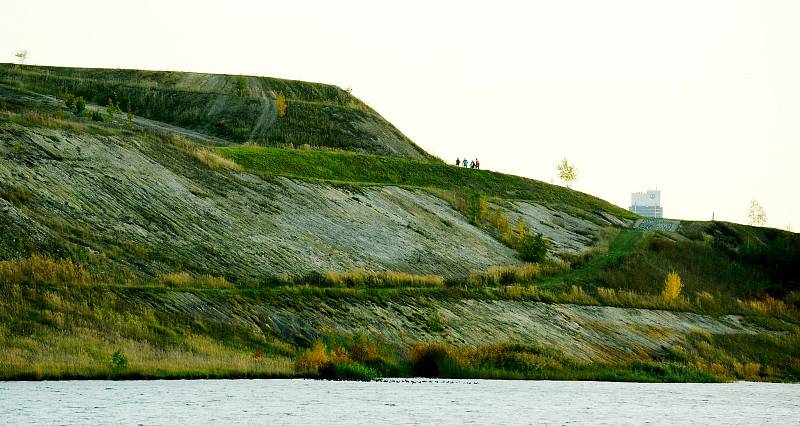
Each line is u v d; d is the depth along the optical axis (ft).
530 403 182.39
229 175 344.08
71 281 216.13
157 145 338.34
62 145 295.69
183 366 188.44
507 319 293.64
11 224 232.32
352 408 159.12
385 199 400.47
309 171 435.94
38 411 137.69
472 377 235.40
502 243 410.72
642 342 317.63
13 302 194.08
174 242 268.21
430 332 262.06
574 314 321.11
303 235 319.27
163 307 216.54
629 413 175.42
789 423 169.17
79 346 185.88
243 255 279.90
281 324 231.91
